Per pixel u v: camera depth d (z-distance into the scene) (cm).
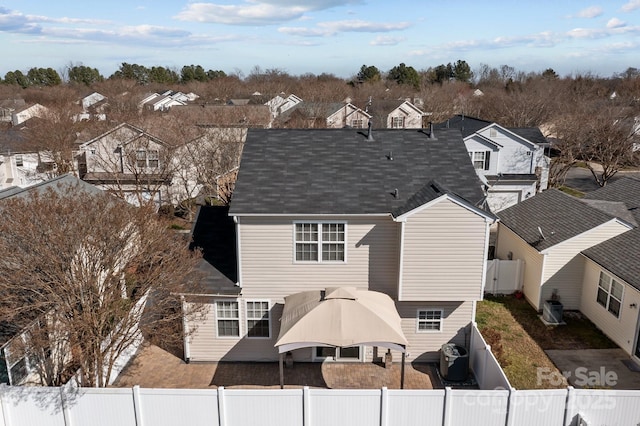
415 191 1733
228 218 1984
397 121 6344
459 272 1645
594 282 1989
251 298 1714
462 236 1617
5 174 4078
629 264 1798
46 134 3997
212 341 1750
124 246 1395
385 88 11294
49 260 1210
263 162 1845
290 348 1439
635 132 4281
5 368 1407
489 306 2170
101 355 1353
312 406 1255
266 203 1666
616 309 1850
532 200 2584
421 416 1259
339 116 5841
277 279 1706
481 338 1605
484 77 14062
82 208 1299
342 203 1675
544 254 2044
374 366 1745
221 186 3459
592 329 1961
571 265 2066
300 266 1698
